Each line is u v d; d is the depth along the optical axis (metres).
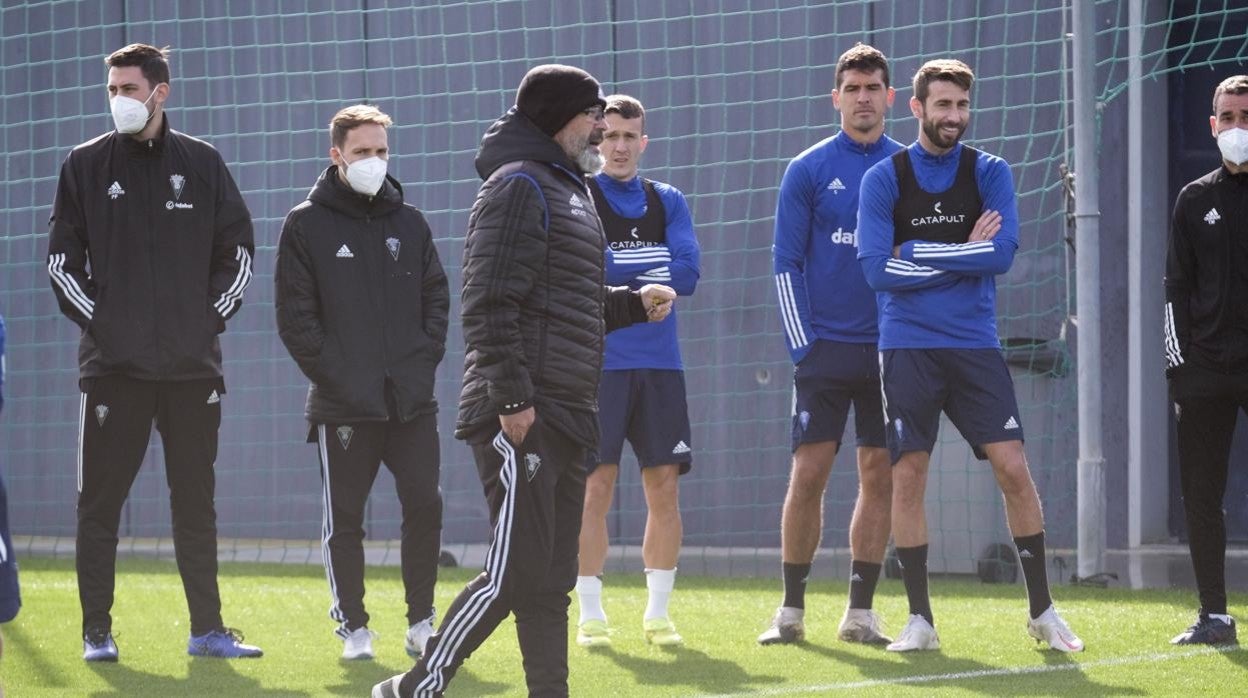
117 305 19.64
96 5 36.06
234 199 20.33
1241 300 19.70
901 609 24.14
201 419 20.16
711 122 32.91
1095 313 26.53
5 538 13.36
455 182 34.34
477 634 14.88
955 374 19.69
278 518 35.91
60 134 36.41
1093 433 26.52
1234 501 32.72
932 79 19.67
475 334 14.33
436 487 20.33
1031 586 19.86
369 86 34.78
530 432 14.52
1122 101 31.53
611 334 21.16
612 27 33.34
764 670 18.86
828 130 32.16
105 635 20.03
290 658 20.30
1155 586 26.48
